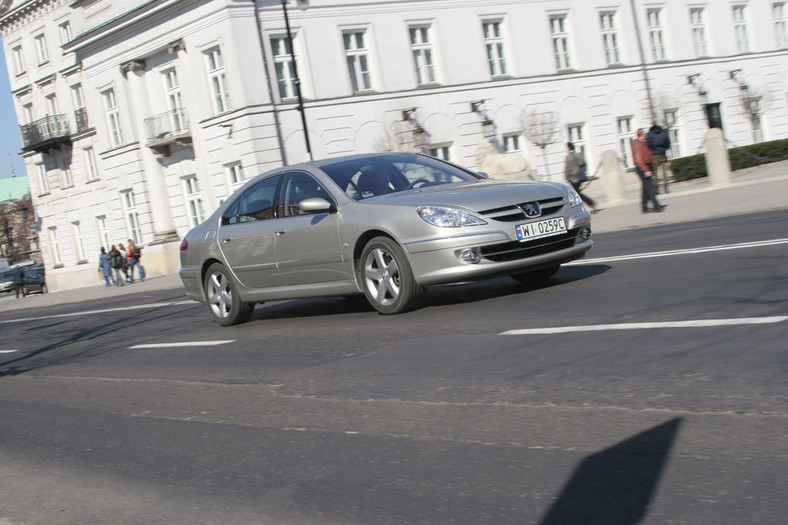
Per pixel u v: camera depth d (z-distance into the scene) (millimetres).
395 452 4426
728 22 43375
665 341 5688
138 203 39531
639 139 18141
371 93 34781
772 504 3137
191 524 3875
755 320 5844
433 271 8008
